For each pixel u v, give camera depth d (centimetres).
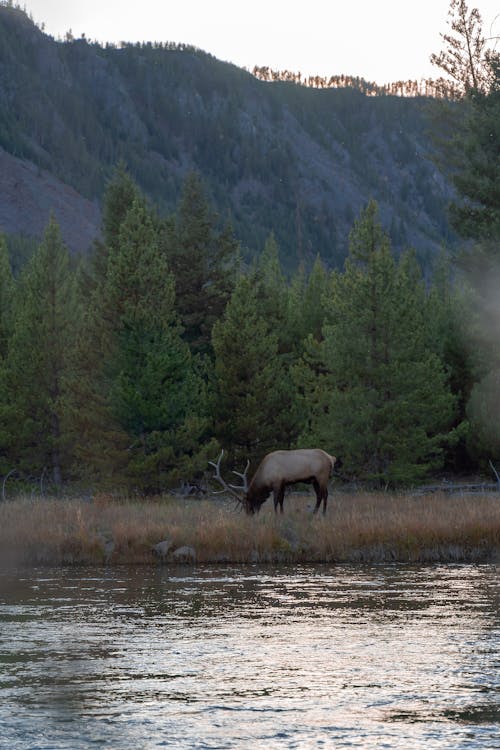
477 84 7931
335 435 6994
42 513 4722
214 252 9456
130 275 7056
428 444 7019
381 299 7044
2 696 1745
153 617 2625
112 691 1777
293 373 8106
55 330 8156
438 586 3203
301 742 1448
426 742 1442
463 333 9100
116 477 6353
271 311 9212
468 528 4156
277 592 3105
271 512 4644
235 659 2058
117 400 6341
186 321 9031
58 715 1611
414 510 4706
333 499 5700
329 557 4062
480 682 1825
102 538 4209
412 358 7569
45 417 7988
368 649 2153
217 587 3247
